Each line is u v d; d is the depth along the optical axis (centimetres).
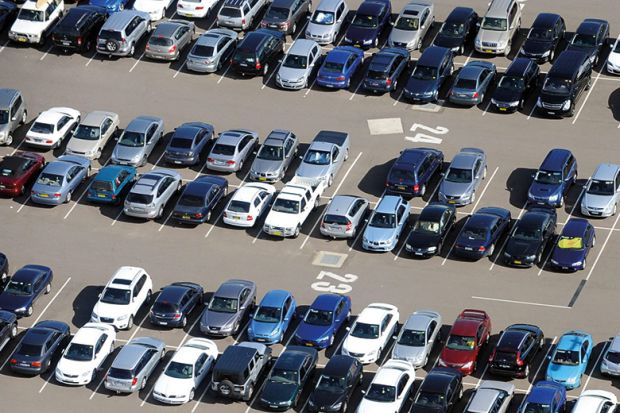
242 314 17400
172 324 17375
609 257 18225
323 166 19325
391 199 18712
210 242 18788
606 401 15762
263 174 19400
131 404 16450
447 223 18512
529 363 16538
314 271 18262
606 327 17238
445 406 15788
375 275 18162
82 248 18788
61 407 16450
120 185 19350
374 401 15925
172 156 19712
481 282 17962
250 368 16338
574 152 19838
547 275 18012
